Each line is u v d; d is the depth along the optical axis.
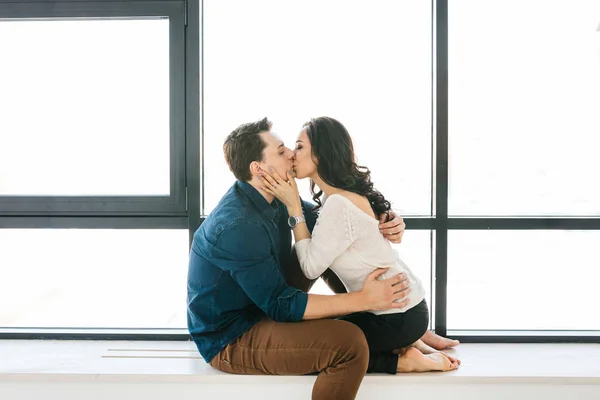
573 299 2.32
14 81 2.27
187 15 2.22
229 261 1.77
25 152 2.29
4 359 2.07
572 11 2.21
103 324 2.36
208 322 1.86
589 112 2.24
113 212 2.29
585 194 2.27
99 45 2.26
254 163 1.85
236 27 2.25
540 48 2.23
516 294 2.33
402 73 2.24
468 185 2.28
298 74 2.25
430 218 2.25
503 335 2.29
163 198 2.28
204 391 1.90
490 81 2.24
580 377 1.89
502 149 2.27
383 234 1.94
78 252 2.33
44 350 2.17
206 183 2.29
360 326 1.87
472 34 2.23
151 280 2.34
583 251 2.29
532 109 2.25
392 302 1.82
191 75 2.23
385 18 2.23
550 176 2.27
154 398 1.92
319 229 1.81
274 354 1.79
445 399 1.91
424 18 2.23
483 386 1.90
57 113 2.28
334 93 2.25
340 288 2.09
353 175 1.91
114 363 2.02
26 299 2.36
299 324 1.79
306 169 1.90
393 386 1.89
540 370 1.96
